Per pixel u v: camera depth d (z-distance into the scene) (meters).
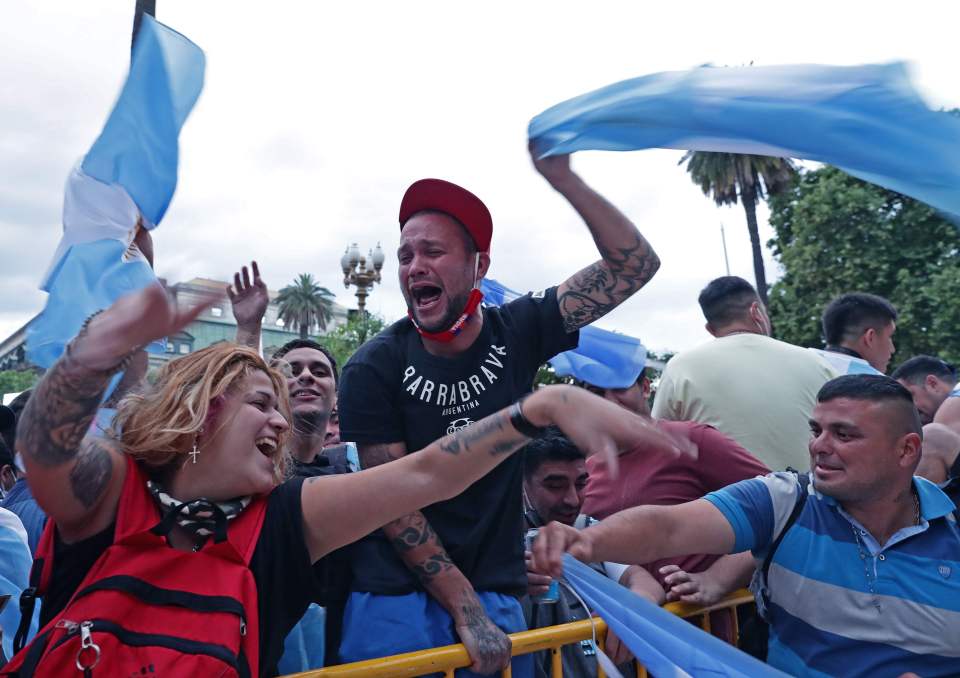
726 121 1.78
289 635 2.34
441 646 2.24
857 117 1.68
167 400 1.65
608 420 1.47
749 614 2.89
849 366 3.76
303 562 1.69
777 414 3.22
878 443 2.28
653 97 1.84
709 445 2.85
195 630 1.49
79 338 1.41
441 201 2.35
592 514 3.01
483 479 2.36
